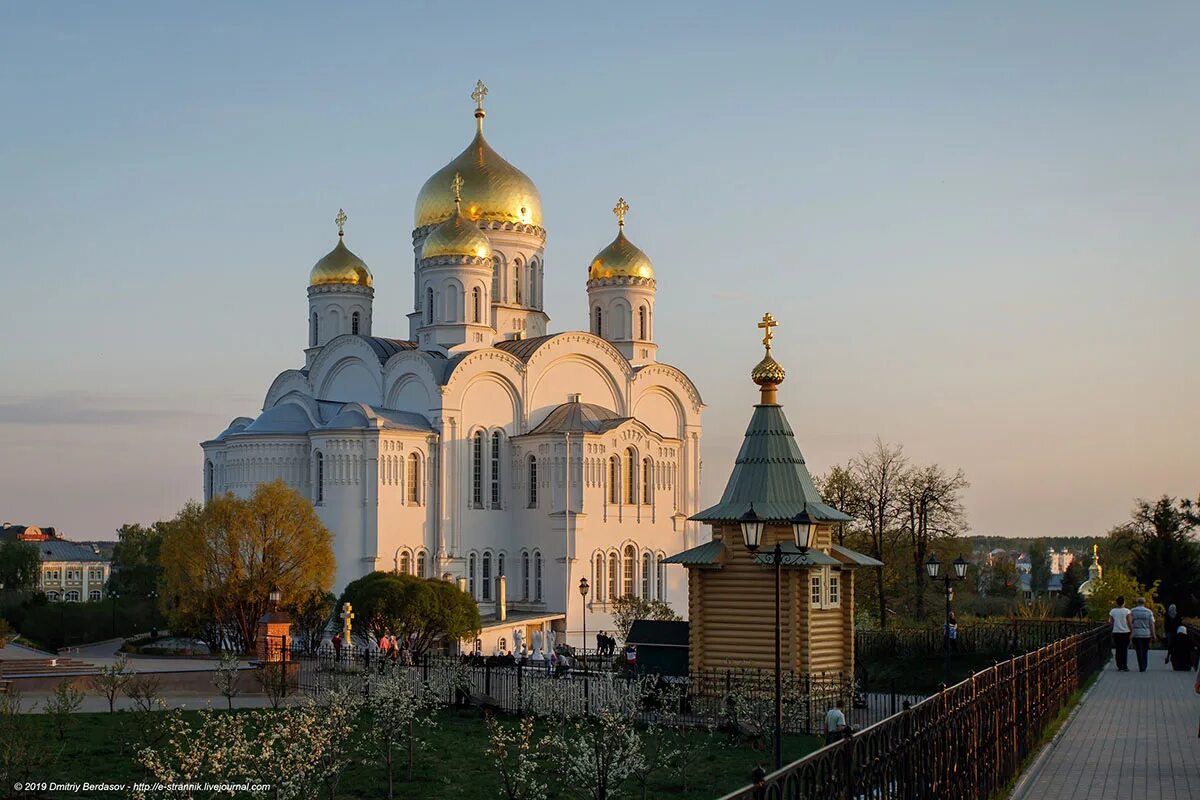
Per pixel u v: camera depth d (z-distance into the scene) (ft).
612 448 315.58
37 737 112.78
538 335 342.03
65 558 619.26
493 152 343.87
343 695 120.37
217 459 322.55
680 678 155.22
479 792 104.32
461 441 302.45
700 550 143.33
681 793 103.19
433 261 315.17
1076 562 517.96
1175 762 85.76
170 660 213.25
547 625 301.63
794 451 145.59
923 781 62.59
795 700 130.82
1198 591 294.87
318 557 246.88
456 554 298.97
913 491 313.12
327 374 329.31
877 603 320.50
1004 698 81.51
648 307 354.33
